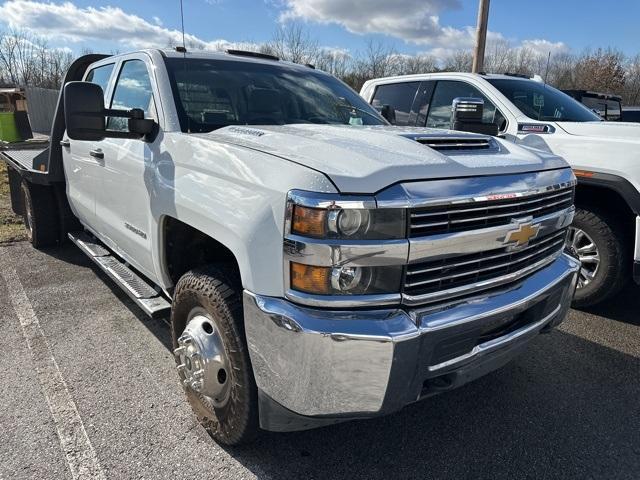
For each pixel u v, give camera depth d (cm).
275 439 264
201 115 296
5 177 1048
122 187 327
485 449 262
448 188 200
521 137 471
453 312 207
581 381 328
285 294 194
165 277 295
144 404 289
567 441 269
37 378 314
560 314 274
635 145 386
